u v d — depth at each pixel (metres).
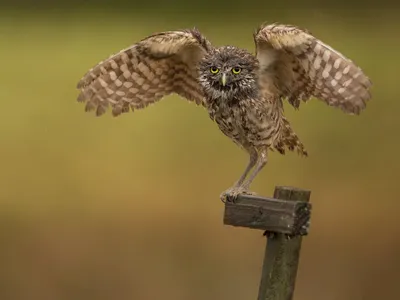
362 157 20.98
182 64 9.02
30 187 19.95
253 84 8.86
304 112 23.77
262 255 16.44
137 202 19.23
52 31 31.53
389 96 25.16
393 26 30.92
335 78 8.03
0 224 18.22
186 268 16.25
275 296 7.26
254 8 32.28
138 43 8.75
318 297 15.16
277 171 20.05
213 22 32.31
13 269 16.53
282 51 8.47
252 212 7.22
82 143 22.39
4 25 32.06
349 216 18.19
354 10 32.94
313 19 32.22
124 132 23.12
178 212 18.56
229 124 9.14
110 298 15.66
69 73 27.31
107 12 33.62
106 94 8.97
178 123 23.34
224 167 20.73
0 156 21.59
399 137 22.73
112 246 17.25
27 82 26.44
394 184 19.92
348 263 16.20
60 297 15.73
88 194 19.50
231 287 15.39
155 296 15.48
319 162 20.69
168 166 20.89
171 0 33.59
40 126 23.25
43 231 17.88
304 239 17.06
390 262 16.27
